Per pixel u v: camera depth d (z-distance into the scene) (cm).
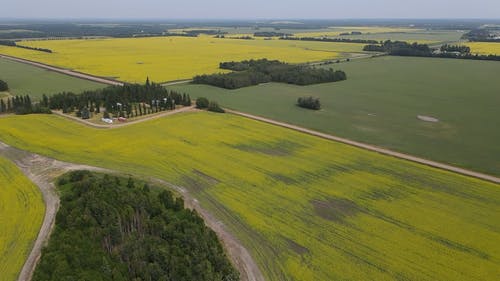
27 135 8975
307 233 5400
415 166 7631
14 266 4559
